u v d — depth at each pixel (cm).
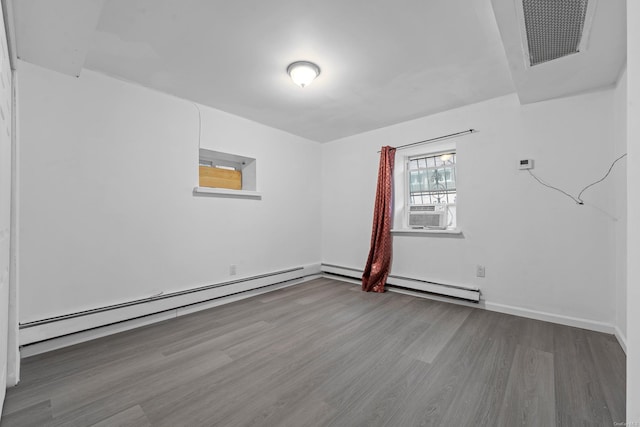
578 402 144
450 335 225
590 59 191
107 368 176
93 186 226
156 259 261
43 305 202
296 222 402
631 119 61
